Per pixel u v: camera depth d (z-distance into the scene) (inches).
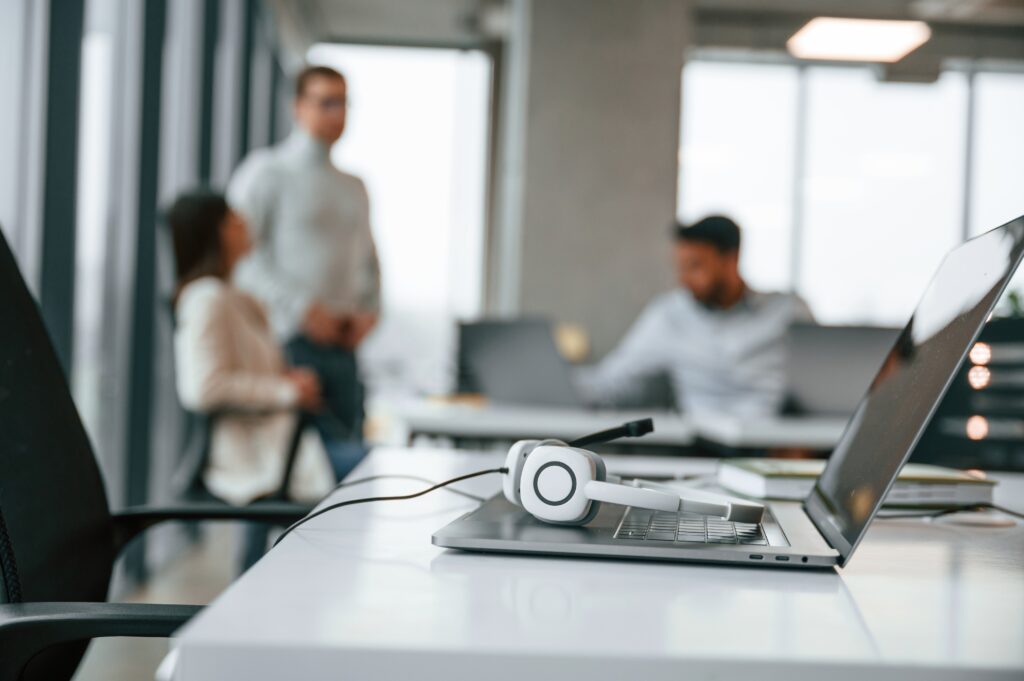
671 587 25.8
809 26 217.8
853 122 349.1
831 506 35.2
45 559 36.3
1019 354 82.7
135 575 136.9
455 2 325.4
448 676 19.0
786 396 116.1
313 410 112.4
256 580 25.2
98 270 121.3
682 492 36.8
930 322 34.0
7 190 93.0
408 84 363.3
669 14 233.3
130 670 90.8
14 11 91.6
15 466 35.4
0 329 36.7
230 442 107.0
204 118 185.0
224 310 110.1
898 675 19.1
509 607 22.9
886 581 27.8
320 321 146.5
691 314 149.1
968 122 347.9
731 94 348.2
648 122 232.8
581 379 151.3
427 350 347.9
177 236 114.6
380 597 23.6
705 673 19.1
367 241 162.9
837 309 352.2
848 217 350.9
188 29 168.7
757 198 350.3
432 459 57.7
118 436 138.3
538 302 231.3
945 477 43.6
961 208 350.6
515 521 33.0
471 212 355.9
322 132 153.8
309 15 335.0
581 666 19.0
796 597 25.2
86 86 112.6
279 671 19.1
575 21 231.9
